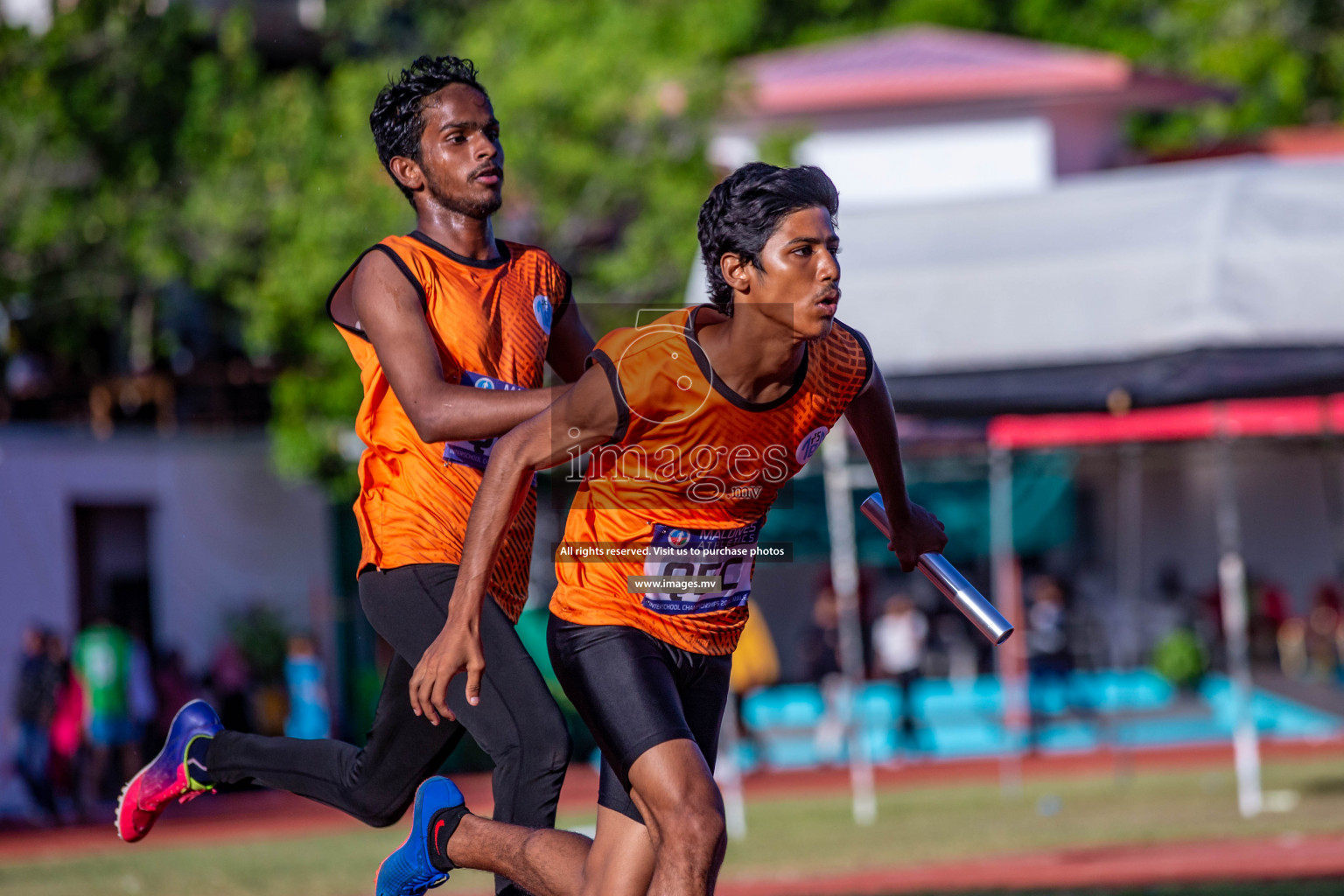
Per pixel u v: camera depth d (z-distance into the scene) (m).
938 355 40.78
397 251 14.16
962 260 41.62
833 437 44.78
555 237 69.38
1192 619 77.44
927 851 36.28
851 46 93.31
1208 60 109.88
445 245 14.47
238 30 69.50
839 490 45.62
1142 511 83.06
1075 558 82.19
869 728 69.31
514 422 13.06
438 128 14.27
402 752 14.47
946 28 111.81
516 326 14.49
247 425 76.88
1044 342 39.91
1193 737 67.81
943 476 63.16
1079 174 84.44
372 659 75.25
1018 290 40.59
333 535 77.12
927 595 79.12
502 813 13.47
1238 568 42.94
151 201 67.56
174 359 76.50
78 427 67.31
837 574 45.59
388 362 13.66
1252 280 38.28
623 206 71.69
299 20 80.50
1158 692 74.94
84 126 65.44
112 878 36.50
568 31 71.75
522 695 13.44
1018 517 63.28
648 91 69.38
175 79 67.56
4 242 66.44
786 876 33.34
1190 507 83.12
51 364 74.75
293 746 15.62
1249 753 42.19
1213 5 113.56
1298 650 78.25
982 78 81.94
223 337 78.06
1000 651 68.62
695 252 66.38
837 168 84.00
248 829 52.88
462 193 14.30
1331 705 72.88
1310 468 82.19
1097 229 41.34
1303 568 82.44
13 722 58.78
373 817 15.07
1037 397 39.75
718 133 80.06
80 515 67.12
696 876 11.87
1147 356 38.47
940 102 82.81
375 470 14.34
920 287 41.62
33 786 57.19
